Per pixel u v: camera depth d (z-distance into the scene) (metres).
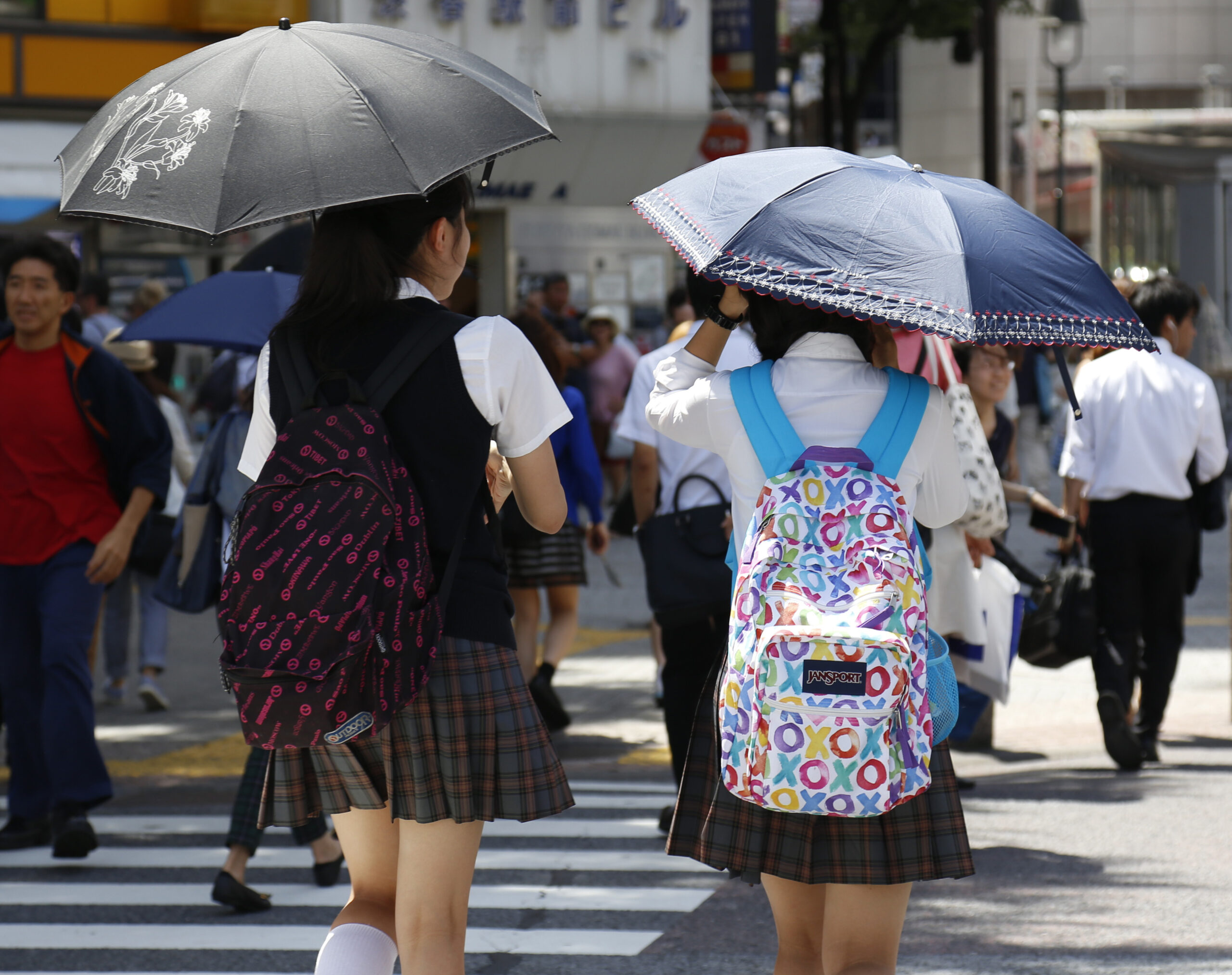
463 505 11.31
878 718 10.87
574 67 83.19
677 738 21.61
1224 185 76.00
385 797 11.67
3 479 21.55
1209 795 24.73
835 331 12.09
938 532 23.70
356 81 11.58
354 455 10.88
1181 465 26.98
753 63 91.06
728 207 12.05
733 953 18.16
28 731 22.53
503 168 83.06
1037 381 64.44
